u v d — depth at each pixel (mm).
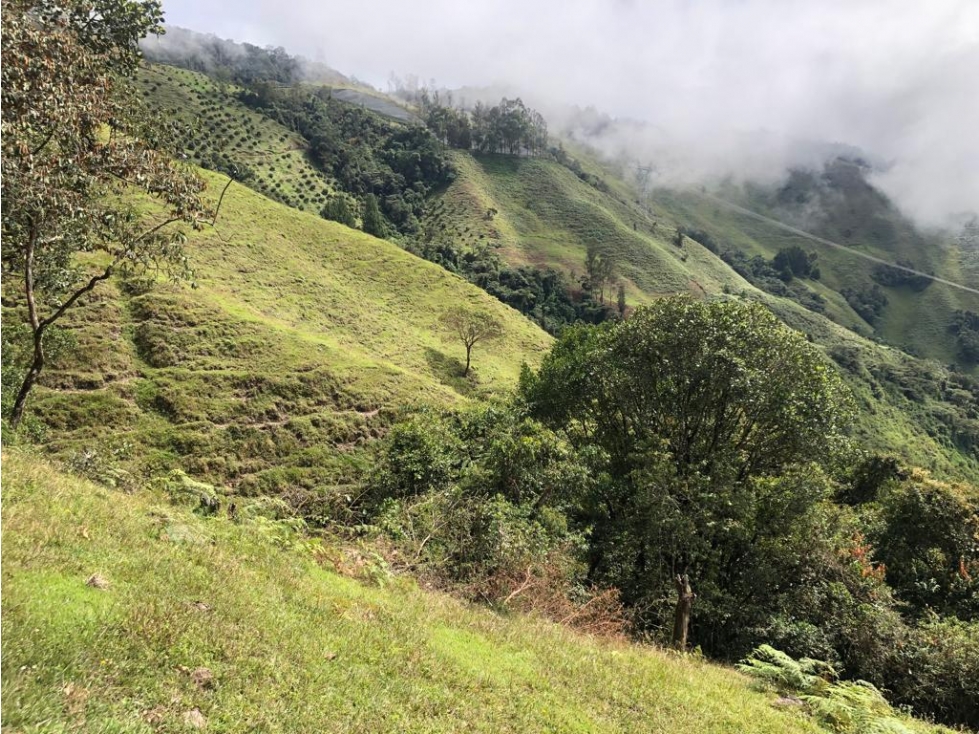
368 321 73875
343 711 5176
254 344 52156
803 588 21188
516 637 9531
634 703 8242
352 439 46562
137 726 3920
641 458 23484
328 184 169625
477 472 23781
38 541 5895
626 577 22547
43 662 4066
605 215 186750
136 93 14242
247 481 39594
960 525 27031
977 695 14844
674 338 23297
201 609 5852
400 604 8984
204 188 13461
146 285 15375
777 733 8562
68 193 10594
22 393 14281
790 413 21422
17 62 8859
